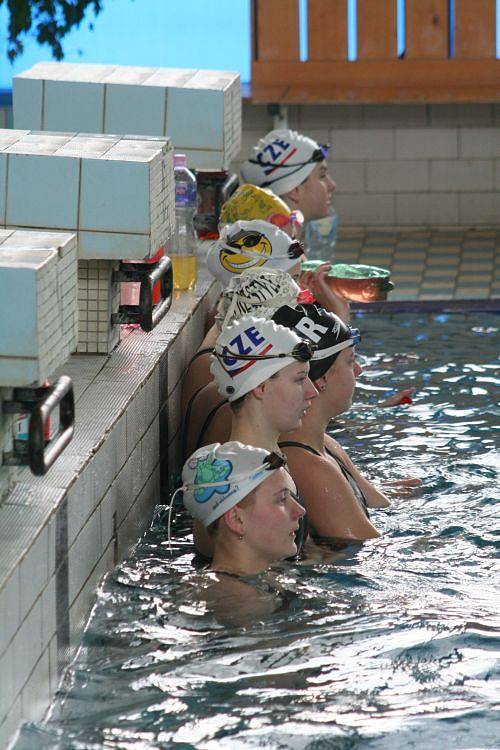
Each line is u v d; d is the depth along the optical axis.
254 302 9.52
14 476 6.88
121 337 10.73
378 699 6.43
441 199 24.38
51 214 9.20
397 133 24.17
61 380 6.74
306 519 8.66
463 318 16.17
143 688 6.57
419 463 10.64
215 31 24.41
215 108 13.23
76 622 7.14
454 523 9.25
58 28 17.91
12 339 6.25
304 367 8.48
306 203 15.56
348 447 11.10
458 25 24.00
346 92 23.50
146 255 9.24
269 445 8.58
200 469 8.13
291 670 6.76
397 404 12.37
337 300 12.15
